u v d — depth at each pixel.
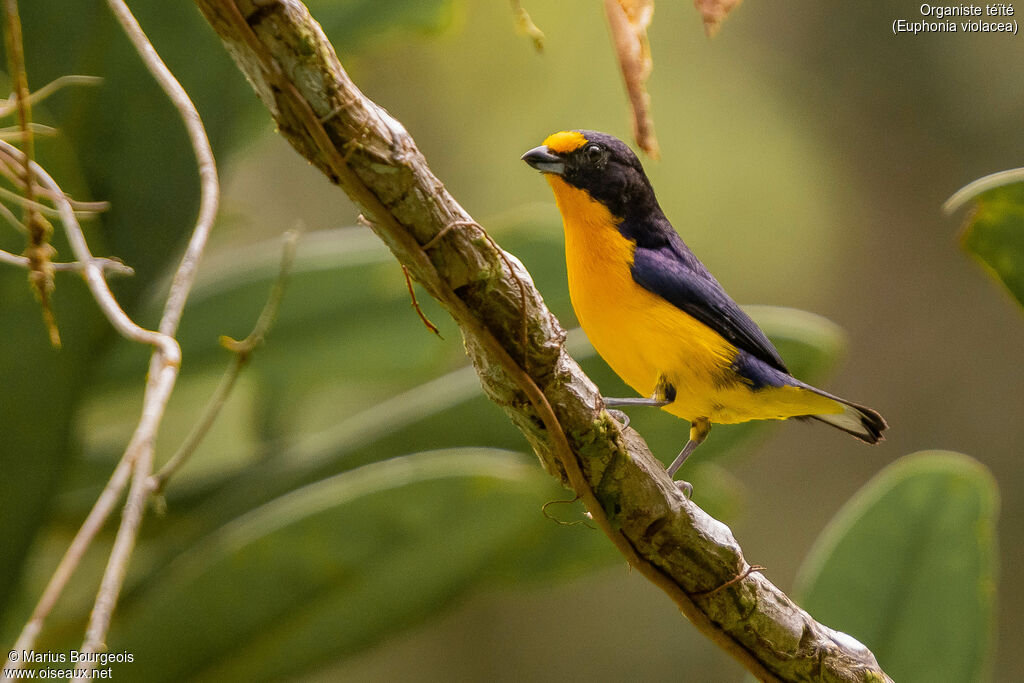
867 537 3.34
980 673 3.33
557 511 3.37
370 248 3.38
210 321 3.38
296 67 3.25
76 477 3.38
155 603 3.33
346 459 3.37
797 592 3.34
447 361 3.43
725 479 3.42
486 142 3.58
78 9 3.34
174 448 3.45
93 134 3.35
